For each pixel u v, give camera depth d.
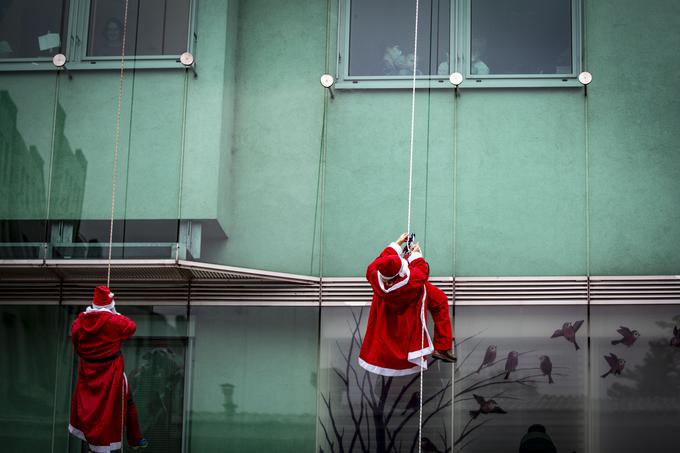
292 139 9.76
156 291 9.59
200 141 9.54
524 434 8.82
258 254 9.49
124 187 9.46
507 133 9.62
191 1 9.86
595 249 9.31
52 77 9.73
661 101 9.59
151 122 9.59
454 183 9.54
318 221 9.55
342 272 9.45
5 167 9.59
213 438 9.15
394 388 9.06
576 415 8.86
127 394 8.75
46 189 9.52
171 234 9.34
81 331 8.51
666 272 9.22
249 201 9.62
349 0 10.05
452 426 8.89
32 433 9.34
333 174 9.66
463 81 9.76
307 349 9.31
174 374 9.34
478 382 9.00
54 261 9.30
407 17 9.98
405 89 9.80
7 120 9.66
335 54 9.95
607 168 9.48
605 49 9.73
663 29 9.73
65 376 9.46
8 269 9.45
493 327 9.17
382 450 8.93
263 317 9.44
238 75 9.94
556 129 9.59
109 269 9.16
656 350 9.02
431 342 8.28
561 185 9.47
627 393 8.91
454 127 9.66
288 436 9.10
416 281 8.19
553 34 9.81
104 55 9.78
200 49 9.77
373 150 9.69
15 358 9.52
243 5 10.10
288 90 9.88
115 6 9.88
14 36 9.83
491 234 9.41
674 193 9.38
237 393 9.25
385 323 8.34
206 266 9.16
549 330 9.13
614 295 9.18
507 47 9.81
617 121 9.57
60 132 9.62
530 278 9.27
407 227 9.48
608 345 9.05
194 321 9.48
